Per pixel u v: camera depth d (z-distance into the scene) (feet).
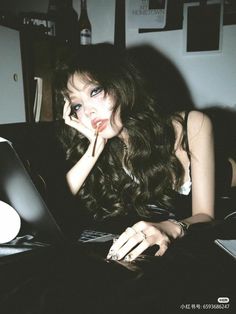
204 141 4.26
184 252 2.07
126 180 4.40
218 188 5.48
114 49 4.07
